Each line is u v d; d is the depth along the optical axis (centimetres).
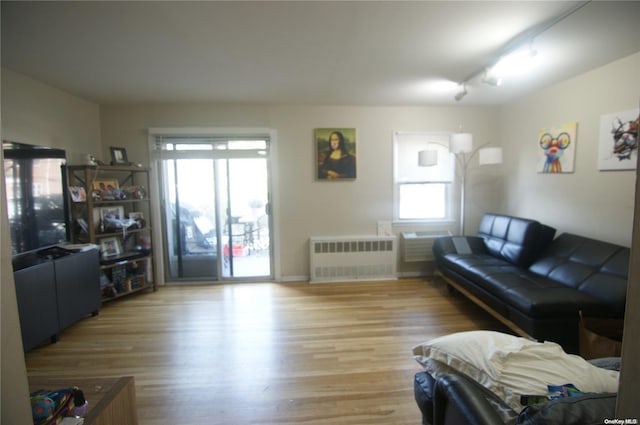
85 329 287
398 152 429
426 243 421
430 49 245
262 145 412
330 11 190
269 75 299
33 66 266
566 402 78
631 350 54
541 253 313
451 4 184
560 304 220
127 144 397
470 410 98
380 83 326
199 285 409
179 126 399
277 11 189
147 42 228
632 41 233
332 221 428
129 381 136
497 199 444
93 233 325
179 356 241
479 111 433
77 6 180
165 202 412
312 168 421
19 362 70
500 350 121
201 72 289
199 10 187
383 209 432
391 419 175
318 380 210
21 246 249
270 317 309
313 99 385
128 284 360
